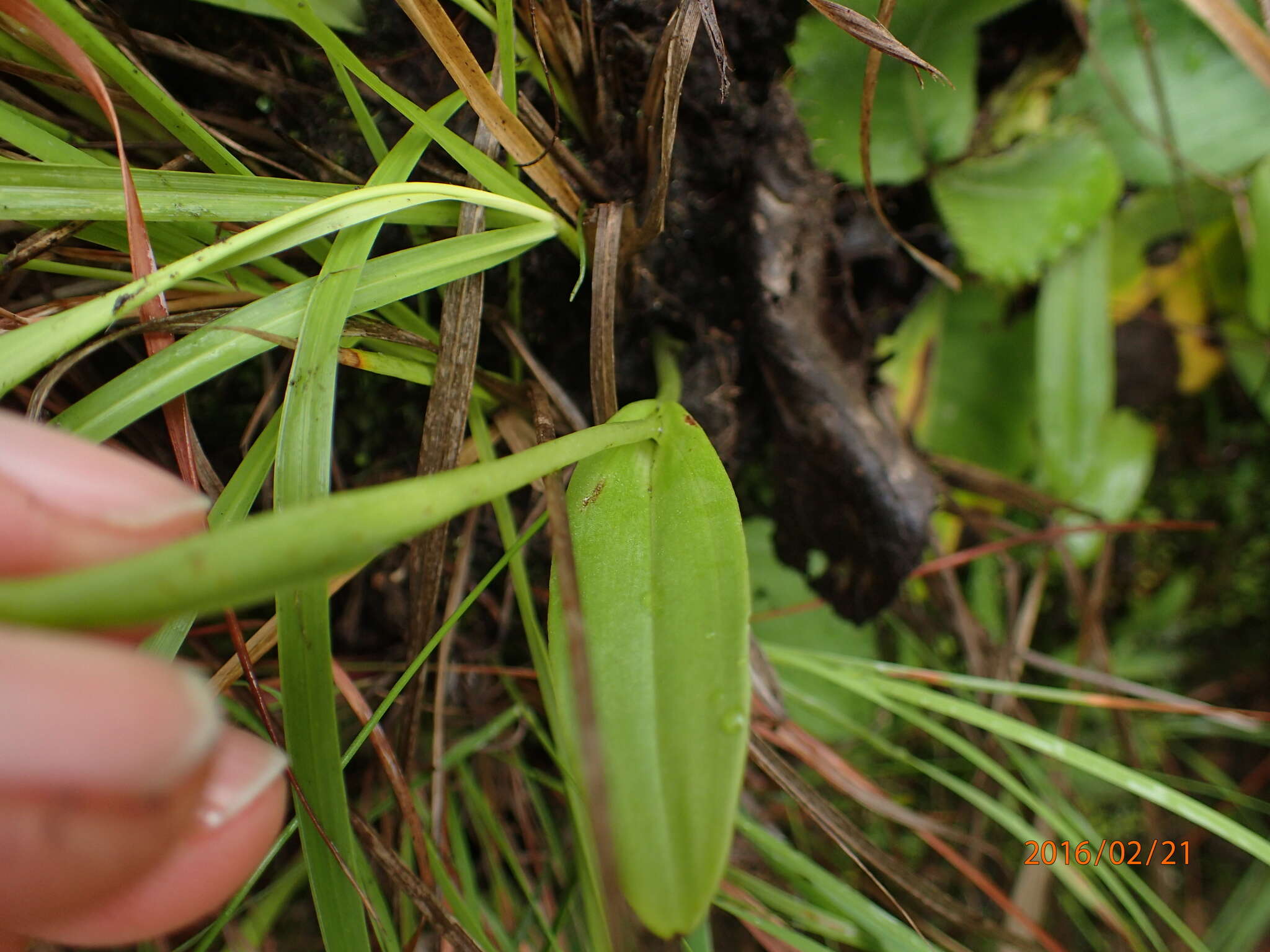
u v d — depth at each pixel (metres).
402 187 0.10
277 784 0.10
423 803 0.14
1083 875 0.17
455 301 0.11
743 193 0.13
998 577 0.21
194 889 0.09
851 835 0.13
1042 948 0.15
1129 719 0.21
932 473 0.17
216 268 0.10
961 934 0.19
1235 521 0.22
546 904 0.16
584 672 0.07
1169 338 0.20
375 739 0.12
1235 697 0.23
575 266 0.13
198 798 0.09
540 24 0.12
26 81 0.12
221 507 0.10
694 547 0.09
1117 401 0.21
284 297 0.10
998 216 0.16
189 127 0.10
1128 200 0.19
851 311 0.14
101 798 0.08
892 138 0.15
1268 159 0.17
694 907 0.08
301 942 0.18
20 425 0.09
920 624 0.20
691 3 0.10
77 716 0.07
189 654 0.15
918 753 0.21
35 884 0.08
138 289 0.09
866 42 0.11
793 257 0.13
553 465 0.08
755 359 0.14
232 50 0.13
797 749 0.16
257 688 0.10
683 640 0.09
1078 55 0.16
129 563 0.06
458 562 0.14
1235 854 0.21
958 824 0.20
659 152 0.12
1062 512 0.20
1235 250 0.19
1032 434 0.19
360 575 0.15
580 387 0.14
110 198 0.10
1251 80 0.16
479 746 0.14
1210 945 0.20
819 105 0.14
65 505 0.08
